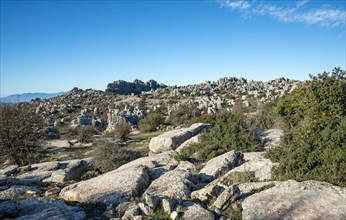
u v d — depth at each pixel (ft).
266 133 62.28
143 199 31.96
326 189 27.91
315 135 38.29
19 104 104.27
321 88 60.34
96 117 286.25
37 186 45.75
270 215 24.50
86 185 38.24
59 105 399.44
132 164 52.49
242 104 210.79
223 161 42.86
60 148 126.11
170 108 281.13
